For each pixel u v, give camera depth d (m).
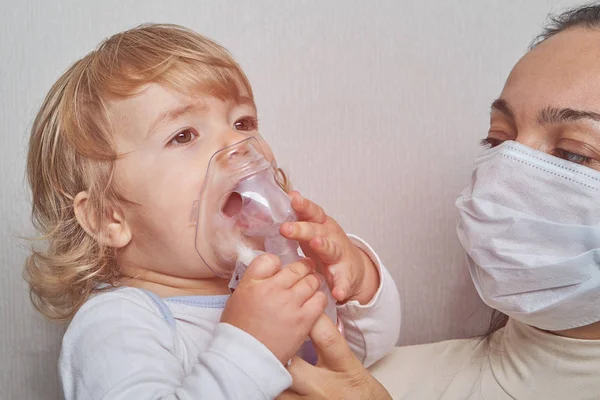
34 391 1.40
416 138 1.46
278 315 0.81
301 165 1.44
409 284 1.47
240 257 0.89
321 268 1.01
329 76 1.43
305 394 0.84
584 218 0.93
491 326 1.28
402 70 1.44
